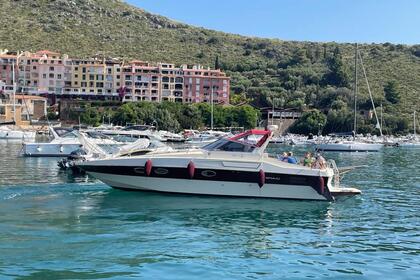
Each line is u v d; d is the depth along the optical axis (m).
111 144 52.91
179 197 27.50
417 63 199.75
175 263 16.14
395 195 32.03
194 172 27.20
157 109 138.00
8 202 25.47
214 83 171.25
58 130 55.84
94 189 29.47
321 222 23.05
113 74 165.25
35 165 45.25
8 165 45.22
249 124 146.88
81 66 164.50
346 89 171.75
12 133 93.31
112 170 27.62
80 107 149.88
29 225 20.69
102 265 15.76
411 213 25.55
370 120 150.50
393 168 53.97
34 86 163.12
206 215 23.69
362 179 41.88
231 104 168.88
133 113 135.00
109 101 156.62
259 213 24.56
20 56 164.62
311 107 171.62
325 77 193.00
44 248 17.39
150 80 166.75
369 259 17.19
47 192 28.41
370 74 188.62
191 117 144.00
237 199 27.55
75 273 14.98
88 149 42.00
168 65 176.12
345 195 29.66
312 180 27.81
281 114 157.88
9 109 133.50
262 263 16.45
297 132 152.62
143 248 17.73
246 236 19.98
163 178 27.48
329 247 18.64
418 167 55.72
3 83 155.38
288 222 22.88
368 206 27.42
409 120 152.50
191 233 20.14
